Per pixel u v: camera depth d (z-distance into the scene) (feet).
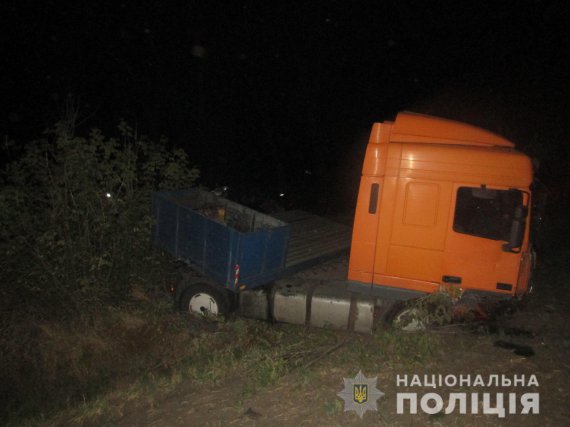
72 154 26.53
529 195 21.70
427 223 22.62
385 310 24.22
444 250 22.59
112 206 27.30
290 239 29.37
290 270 26.43
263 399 17.94
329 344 23.18
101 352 24.44
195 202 30.17
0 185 26.53
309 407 17.04
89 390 22.43
